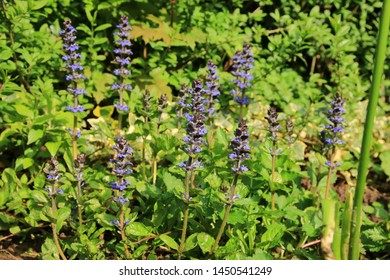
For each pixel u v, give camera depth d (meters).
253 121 1.36
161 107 1.17
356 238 0.96
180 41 1.39
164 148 1.14
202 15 1.44
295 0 1.57
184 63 1.48
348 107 1.41
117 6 1.41
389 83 1.47
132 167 1.23
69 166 1.11
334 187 1.31
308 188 1.27
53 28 1.37
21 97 1.20
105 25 1.34
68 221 1.09
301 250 1.09
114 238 1.10
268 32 1.48
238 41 1.44
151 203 1.13
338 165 1.13
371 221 1.20
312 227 1.09
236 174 1.01
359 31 1.54
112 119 1.31
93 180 1.14
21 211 1.13
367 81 1.50
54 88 1.39
